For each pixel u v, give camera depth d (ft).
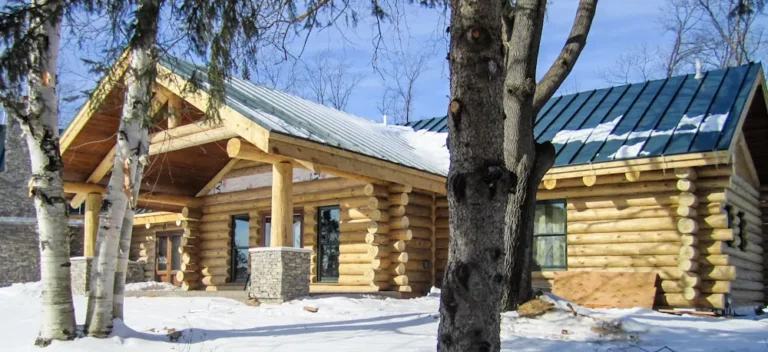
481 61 16.35
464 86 16.39
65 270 28.40
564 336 28.89
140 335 28.96
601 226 46.91
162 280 75.25
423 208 52.75
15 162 99.40
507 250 33.50
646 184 45.42
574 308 32.37
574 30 33.65
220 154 56.59
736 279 46.57
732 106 47.19
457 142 16.46
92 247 54.49
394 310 38.88
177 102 44.32
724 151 41.11
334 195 52.01
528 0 32.37
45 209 28.22
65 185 53.62
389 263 49.75
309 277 42.98
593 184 46.65
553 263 49.52
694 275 42.86
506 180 16.35
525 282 33.47
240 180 58.90
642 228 45.32
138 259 78.33
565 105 58.23
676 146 43.68
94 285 28.73
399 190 49.55
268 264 42.06
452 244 16.40
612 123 51.42
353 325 32.32
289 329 31.40
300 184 54.19
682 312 42.37
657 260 44.47
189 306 40.98
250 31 29.45
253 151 41.39
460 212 16.25
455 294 16.05
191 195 61.46
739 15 34.06
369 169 45.39
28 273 98.07
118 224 29.30
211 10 28.12
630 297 44.11
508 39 33.09
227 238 59.41
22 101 27.40
